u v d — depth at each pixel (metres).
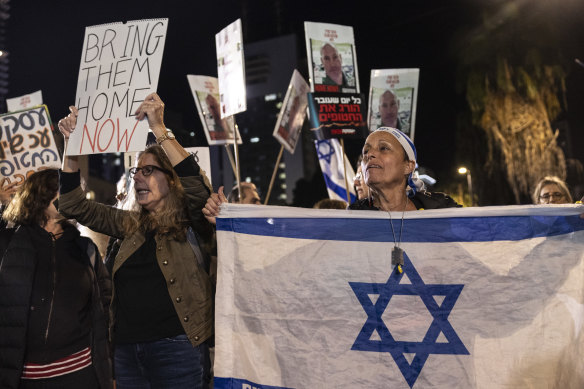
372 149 2.49
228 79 4.41
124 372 2.47
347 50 5.17
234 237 2.30
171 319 2.46
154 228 2.59
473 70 15.12
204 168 4.47
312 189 21.64
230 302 2.25
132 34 2.77
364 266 2.20
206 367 2.63
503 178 15.73
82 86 2.77
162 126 2.59
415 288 2.16
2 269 2.73
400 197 2.54
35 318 2.71
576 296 2.07
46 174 2.95
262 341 2.20
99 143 2.63
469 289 2.13
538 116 14.43
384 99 5.49
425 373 2.09
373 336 2.14
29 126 3.70
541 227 2.14
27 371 2.67
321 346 2.16
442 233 2.19
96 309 2.89
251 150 54.53
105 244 4.20
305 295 2.21
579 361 2.02
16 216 2.86
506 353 2.07
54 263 2.82
